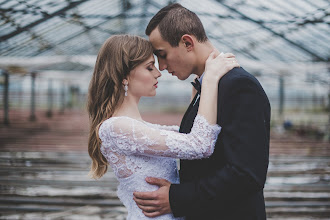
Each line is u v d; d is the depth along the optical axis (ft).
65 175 16.88
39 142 27.99
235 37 26.07
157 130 4.78
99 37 30.14
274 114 52.16
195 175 4.88
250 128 4.22
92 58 28.53
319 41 21.56
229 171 4.20
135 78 5.14
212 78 4.68
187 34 4.98
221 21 23.39
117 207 12.61
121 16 22.86
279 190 14.80
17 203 12.98
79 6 19.27
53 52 29.09
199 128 4.56
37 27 20.52
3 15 16.80
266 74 35.45
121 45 5.09
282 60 28.07
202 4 20.49
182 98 88.58
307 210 12.42
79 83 63.16
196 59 5.09
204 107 4.60
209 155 4.58
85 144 27.07
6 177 16.40
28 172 17.42
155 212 4.74
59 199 13.37
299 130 35.94
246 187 4.17
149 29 5.23
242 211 4.59
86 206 12.69
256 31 23.24
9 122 43.34
